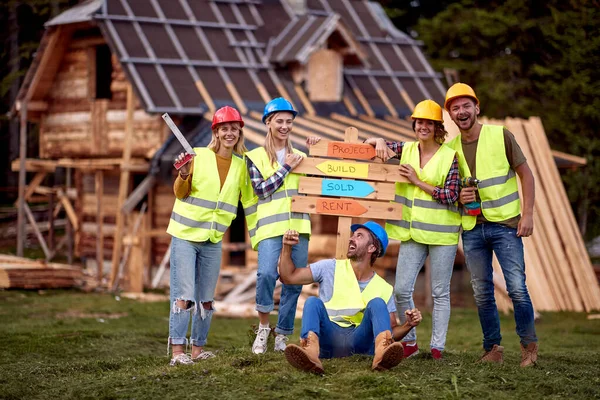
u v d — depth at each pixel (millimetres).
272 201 8039
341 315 7766
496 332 8297
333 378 7184
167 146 19781
